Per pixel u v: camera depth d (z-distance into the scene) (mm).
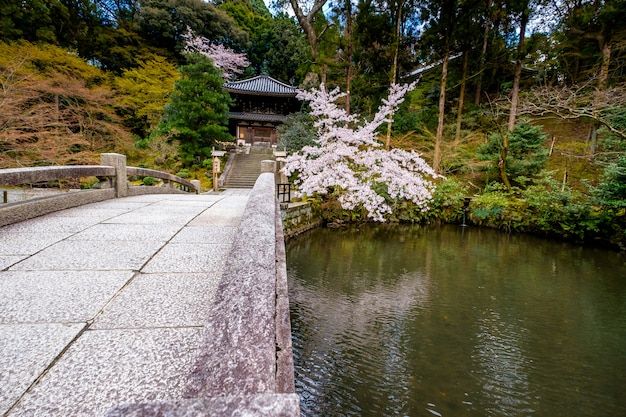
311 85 18969
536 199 10695
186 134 17016
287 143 17781
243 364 636
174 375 1084
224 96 18094
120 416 449
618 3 11922
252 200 2264
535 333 4527
